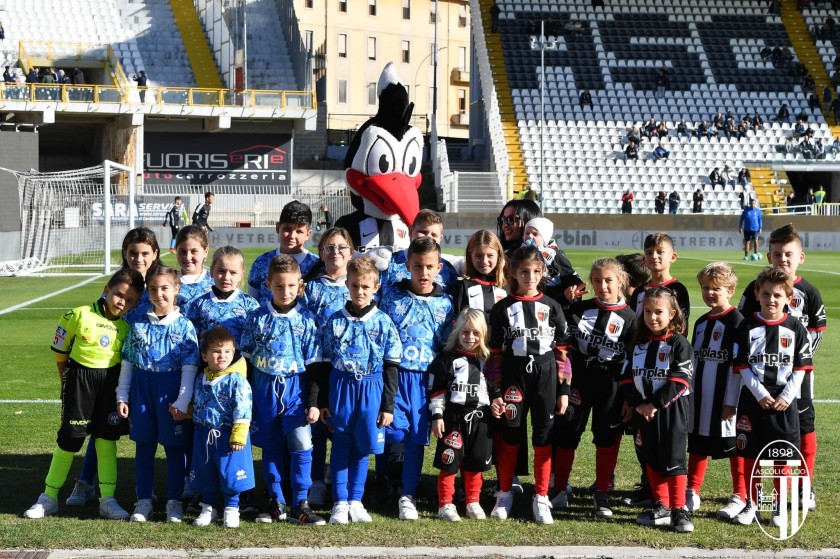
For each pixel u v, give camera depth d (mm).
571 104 43906
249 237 36750
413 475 6250
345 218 8266
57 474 6168
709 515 6246
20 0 44094
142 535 5695
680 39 46406
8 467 7191
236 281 6520
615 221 36062
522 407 6164
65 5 44875
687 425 6203
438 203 42562
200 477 5977
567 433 6453
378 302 6609
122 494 6664
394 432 6180
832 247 35906
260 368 6070
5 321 15586
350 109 65250
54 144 45750
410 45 68250
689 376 5977
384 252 7070
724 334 6277
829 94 44000
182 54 45125
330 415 6062
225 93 41188
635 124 43406
